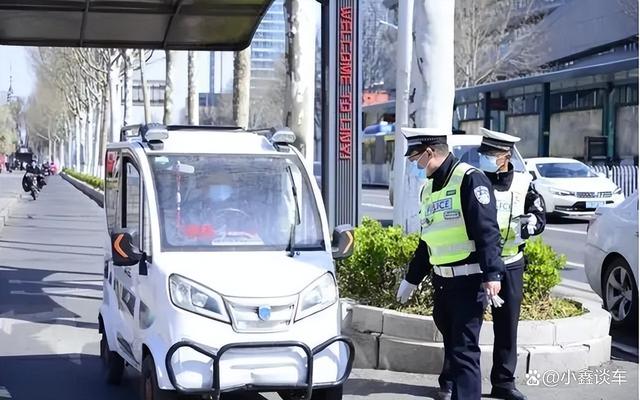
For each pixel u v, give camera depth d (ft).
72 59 157.99
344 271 27.55
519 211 21.20
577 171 79.41
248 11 36.45
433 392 22.58
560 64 157.58
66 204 116.57
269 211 20.70
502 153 21.11
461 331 19.21
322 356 18.69
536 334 23.89
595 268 32.12
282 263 19.26
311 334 18.52
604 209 32.37
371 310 25.27
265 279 18.51
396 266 26.55
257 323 18.07
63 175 255.70
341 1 31.09
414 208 30.27
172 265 18.78
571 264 48.44
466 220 18.94
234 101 55.42
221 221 20.26
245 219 20.47
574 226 71.61
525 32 162.09
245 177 20.95
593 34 147.95
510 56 160.35
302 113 37.22
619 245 30.55
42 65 195.93
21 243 64.18
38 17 37.01
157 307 18.72
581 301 27.30
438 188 19.58
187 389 17.81
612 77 108.78
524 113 127.13
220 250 19.70
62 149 347.56
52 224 82.28
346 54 31.19
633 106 105.50
